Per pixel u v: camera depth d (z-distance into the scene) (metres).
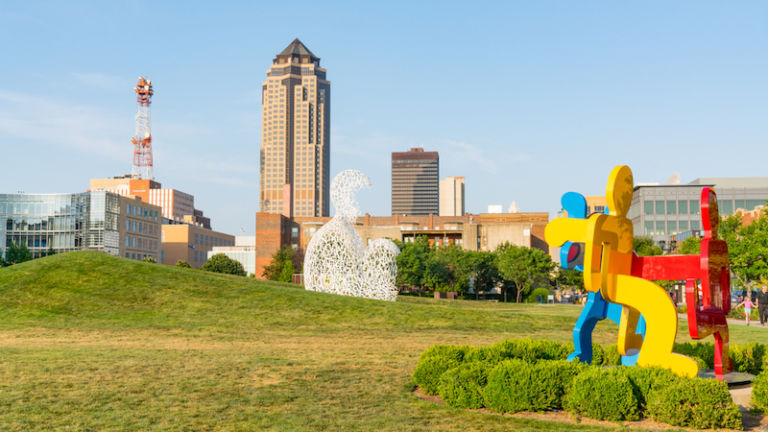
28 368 15.32
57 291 33.03
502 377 10.89
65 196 135.38
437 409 11.14
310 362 16.97
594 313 12.49
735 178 116.00
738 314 41.06
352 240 41.28
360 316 29.75
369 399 12.02
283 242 143.12
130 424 9.97
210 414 10.70
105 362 16.55
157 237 161.38
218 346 21.02
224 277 42.38
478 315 30.95
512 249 89.12
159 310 30.36
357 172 42.41
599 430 9.48
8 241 134.12
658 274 12.47
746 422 10.29
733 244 47.12
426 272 85.62
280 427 9.84
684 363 11.53
